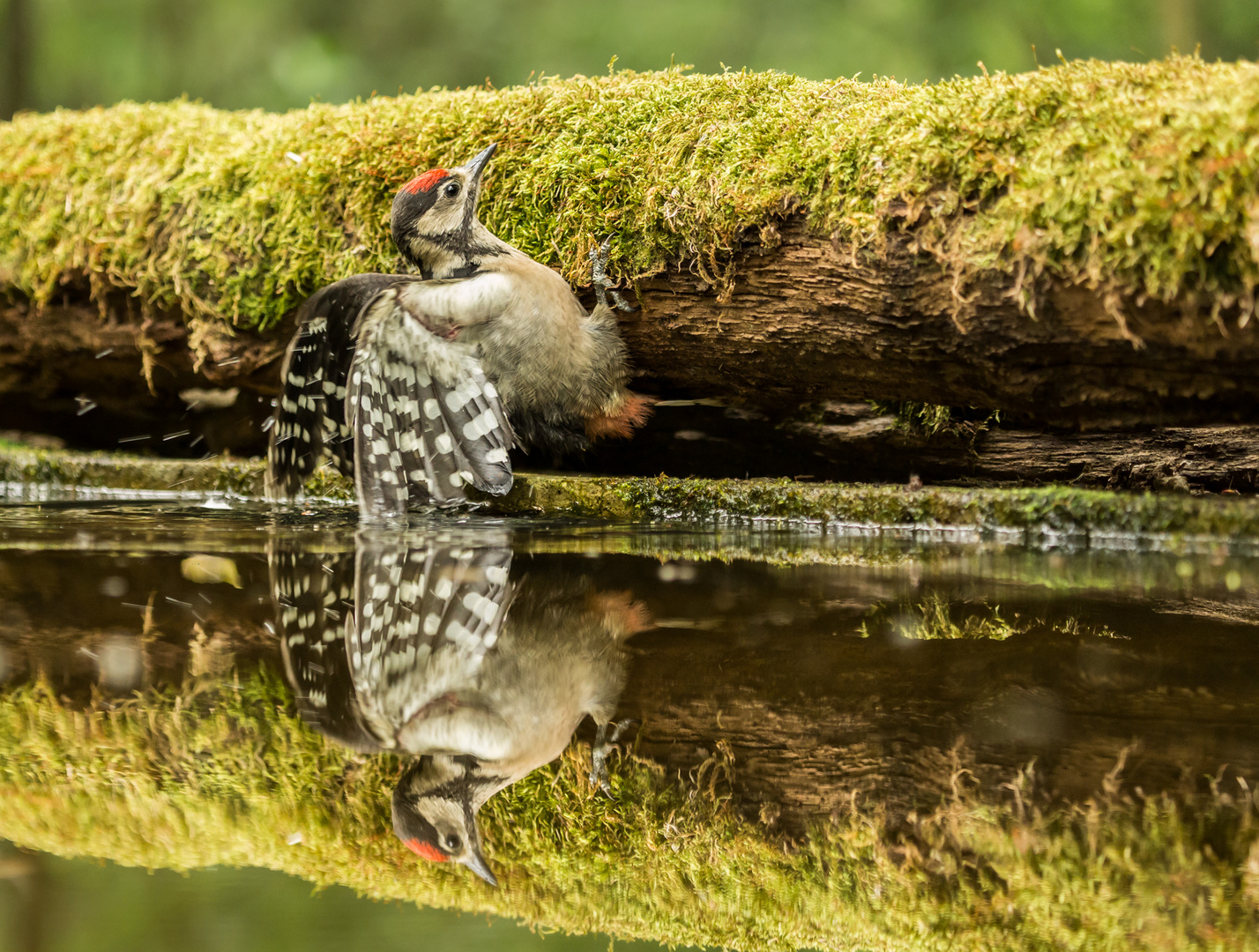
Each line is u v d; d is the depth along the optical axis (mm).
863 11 21812
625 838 2709
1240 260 4867
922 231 5645
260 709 3537
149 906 2406
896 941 2225
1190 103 5020
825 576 5367
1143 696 3490
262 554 5949
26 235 8492
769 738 3139
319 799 2945
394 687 3678
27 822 2854
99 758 3158
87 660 3969
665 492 7504
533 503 7703
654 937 2340
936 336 5871
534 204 7027
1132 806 2680
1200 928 2182
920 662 3861
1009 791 2768
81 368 9086
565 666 3871
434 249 6918
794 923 2357
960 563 5836
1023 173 5340
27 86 22250
